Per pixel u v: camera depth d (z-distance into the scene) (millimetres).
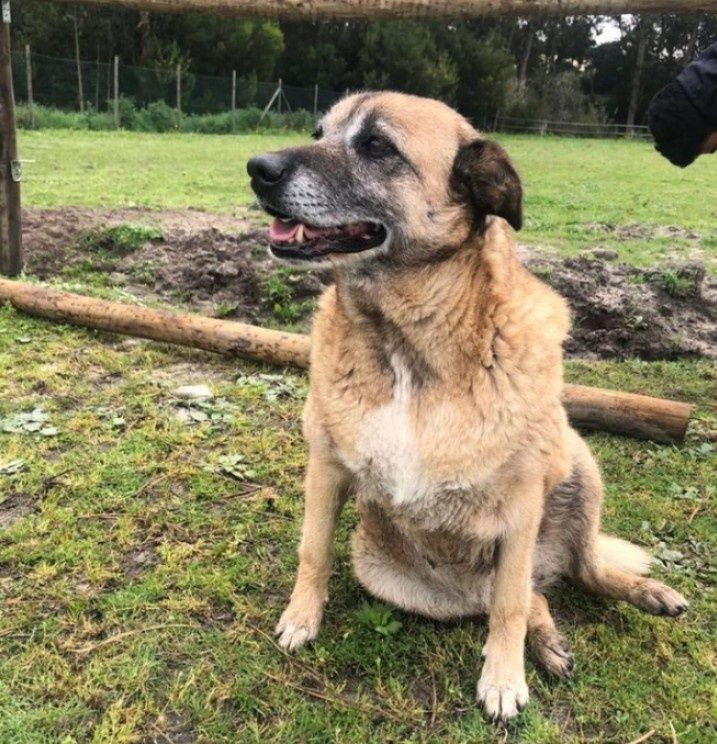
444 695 771
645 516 1104
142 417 1291
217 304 1971
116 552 940
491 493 767
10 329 1627
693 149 1101
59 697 725
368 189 812
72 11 11148
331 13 1670
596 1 1475
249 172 854
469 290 769
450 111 868
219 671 776
